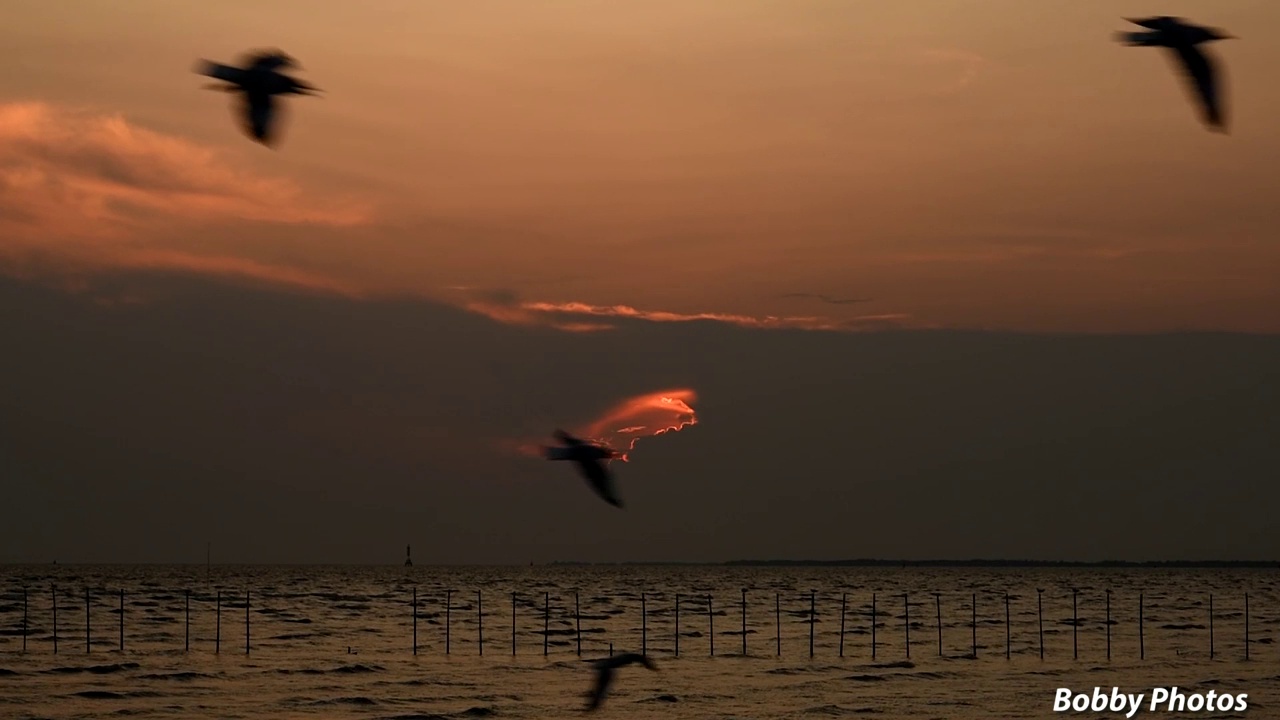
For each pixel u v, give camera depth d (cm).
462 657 8806
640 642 10406
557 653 9175
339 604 17062
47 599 17025
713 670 7944
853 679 7456
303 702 6359
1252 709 6269
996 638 10825
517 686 7050
